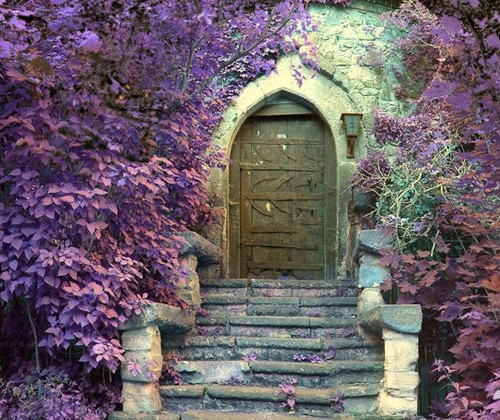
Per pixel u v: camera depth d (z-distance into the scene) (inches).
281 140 282.7
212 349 179.2
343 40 272.4
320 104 269.7
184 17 167.9
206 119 207.5
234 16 178.7
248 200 280.4
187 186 202.5
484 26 102.3
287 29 196.9
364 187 219.3
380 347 176.6
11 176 144.7
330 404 152.7
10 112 142.0
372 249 180.2
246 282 223.5
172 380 166.6
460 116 122.3
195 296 192.4
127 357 151.3
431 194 191.5
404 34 272.4
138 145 163.6
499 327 150.8
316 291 221.0
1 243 140.4
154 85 172.9
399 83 269.7
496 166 132.4
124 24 159.6
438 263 175.3
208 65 191.9
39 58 136.6
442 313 165.8
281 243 277.9
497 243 171.5
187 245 184.5
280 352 176.6
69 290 138.9
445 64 244.8
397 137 248.8
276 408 154.6
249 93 269.7
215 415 147.4
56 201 137.9
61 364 158.4
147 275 176.4
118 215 162.9
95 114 150.6
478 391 152.6
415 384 147.3
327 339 179.9
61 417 135.1
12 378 151.1
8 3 144.7
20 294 147.9
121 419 146.3
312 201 279.4
